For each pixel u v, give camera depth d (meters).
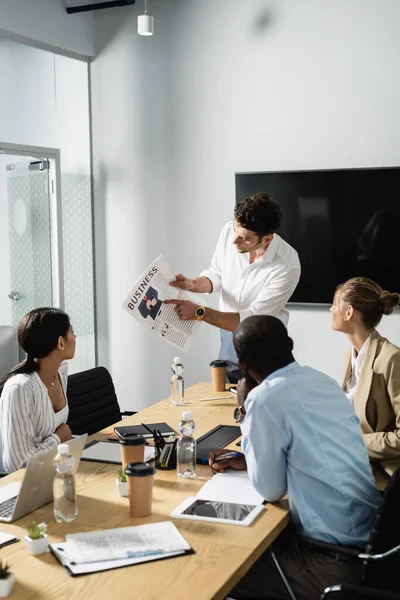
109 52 5.20
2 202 4.64
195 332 3.08
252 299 3.50
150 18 4.51
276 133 4.71
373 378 2.51
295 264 3.46
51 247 5.05
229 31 4.79
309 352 4.73
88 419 3.38
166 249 5.17
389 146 4.41
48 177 4.98
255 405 2.05
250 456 2.08
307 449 2.02
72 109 5.17
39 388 2.57
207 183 4.97
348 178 4.50
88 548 1.78
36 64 4.85
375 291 2.58
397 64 4.34
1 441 2.63
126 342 5.39
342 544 2.04
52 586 1.61
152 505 2.08
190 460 2.31
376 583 1.87
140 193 5.21
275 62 4.66
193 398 3.36
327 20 4.49
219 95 4.87
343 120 4.51
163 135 5.09
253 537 1.86
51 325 2.59
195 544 1.82
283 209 4.70
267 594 1.94
